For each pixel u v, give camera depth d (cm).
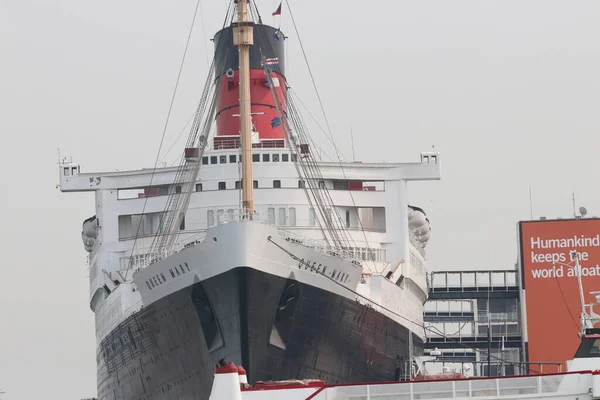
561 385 14125
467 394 14100
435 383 14125
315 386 13900
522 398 14112
